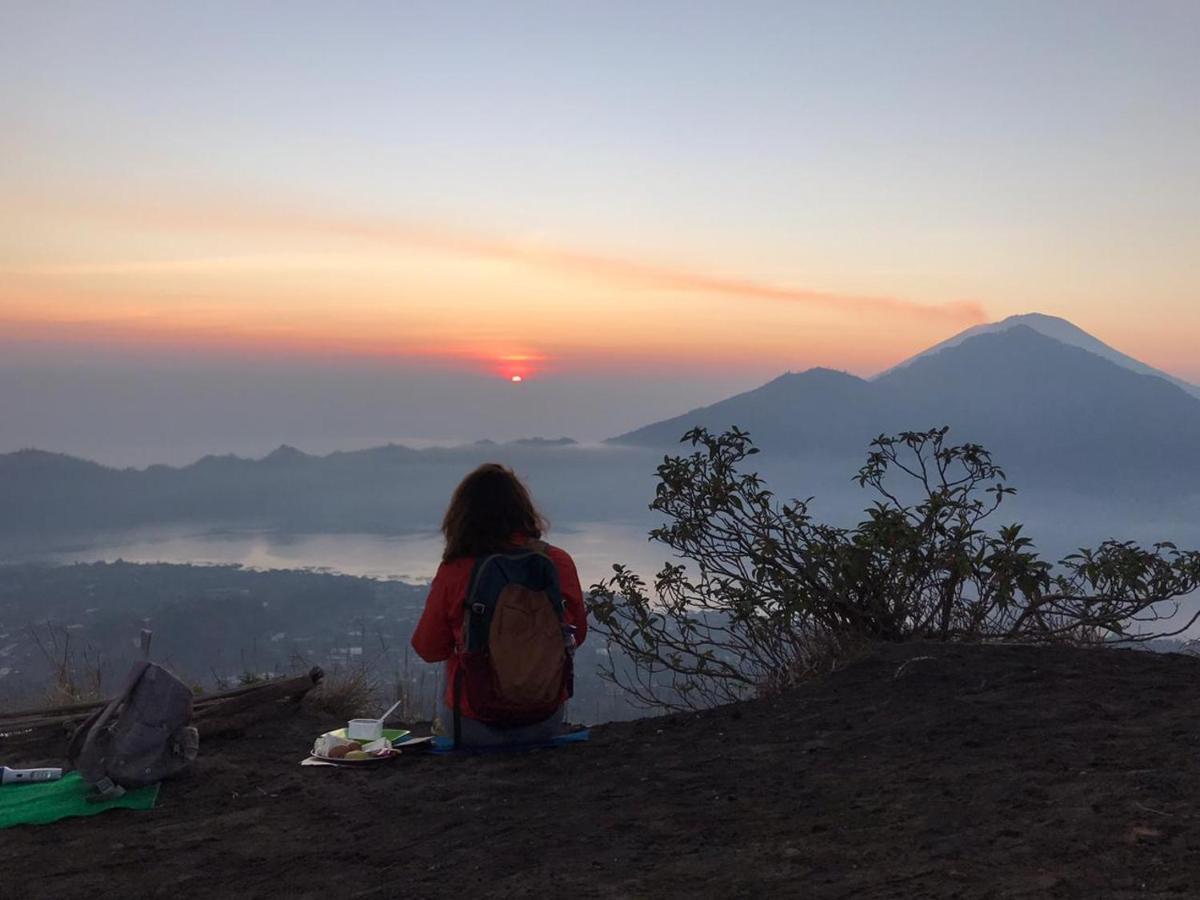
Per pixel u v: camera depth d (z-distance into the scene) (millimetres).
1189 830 2869
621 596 6934
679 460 6957
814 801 3770
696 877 3107
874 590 6574
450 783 4598
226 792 4656
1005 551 6160
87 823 4270
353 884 3422
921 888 2736
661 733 5242
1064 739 4039
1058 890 2578
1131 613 6254
